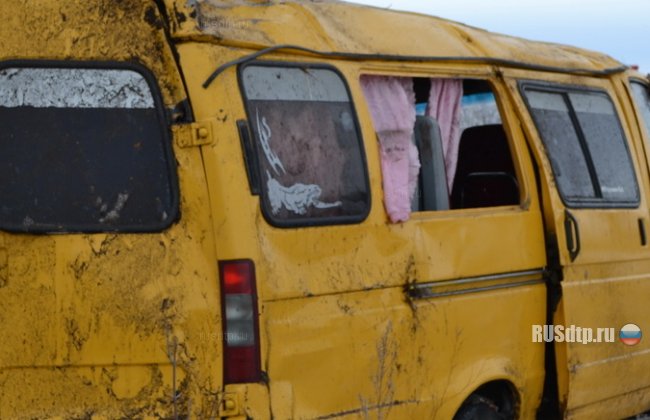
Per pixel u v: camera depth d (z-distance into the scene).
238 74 4.69
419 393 5.32
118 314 4.57
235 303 4.51
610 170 6.89
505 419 6.07
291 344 4.68
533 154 6.28
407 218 5.33
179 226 4.57
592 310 6.46
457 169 7.21
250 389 4.53
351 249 5.00
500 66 6.30
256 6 5.03
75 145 4.66
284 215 4.74
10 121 4.71
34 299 4.65
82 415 4.59
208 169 4.54
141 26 4.62
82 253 4.61
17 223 4.67
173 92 4.59
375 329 5.07
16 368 4.67
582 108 6.86
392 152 5.43
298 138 4.89
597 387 6.54
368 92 5.42
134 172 4.62
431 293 5.41
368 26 5.58
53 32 4.70
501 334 5.85
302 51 5.01
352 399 4.96
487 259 5.76
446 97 6.14
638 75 7.70
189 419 4.51
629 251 6.88
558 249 6.20
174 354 4.51
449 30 6.23
